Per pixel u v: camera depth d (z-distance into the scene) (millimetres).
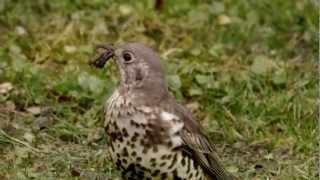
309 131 13758
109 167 12469
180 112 10617
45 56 15508
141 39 16375
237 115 14258
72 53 15578
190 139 10578
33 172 12305
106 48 11086
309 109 14211
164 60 15469
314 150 13383
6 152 12906
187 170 10609
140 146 10359
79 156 12906
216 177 11148
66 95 14320
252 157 13297
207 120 14070
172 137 10398
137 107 10398
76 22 16594
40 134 13383
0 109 13922
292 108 14258
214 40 16531
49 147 13125
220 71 15305
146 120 10344
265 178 12688
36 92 14320
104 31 16453
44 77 14719
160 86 10625
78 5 17344
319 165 12844
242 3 17516
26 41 15891
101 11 17094
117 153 10500
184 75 14953
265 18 17219
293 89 14734
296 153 13383
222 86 14727
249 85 14734
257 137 13758
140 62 10648
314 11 16969
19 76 14625
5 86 14344
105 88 14375
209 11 17172
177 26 16703
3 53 15312
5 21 16750
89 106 14211
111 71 14992
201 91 14609
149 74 10617
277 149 13492
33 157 12805
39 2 17328
